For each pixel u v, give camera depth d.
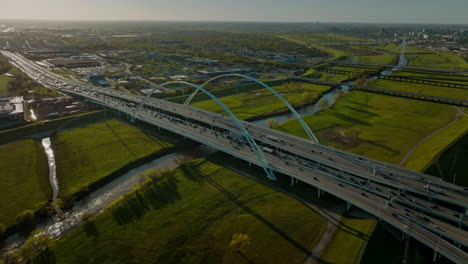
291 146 133.62
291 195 105.31
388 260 77.75
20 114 175.38
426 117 182.25
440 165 120.06
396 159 128.38
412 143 144.62
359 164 117.38
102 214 96.00
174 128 156.75
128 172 126.62
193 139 143.62
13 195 108.31
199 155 139.88
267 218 93.81
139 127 172.50
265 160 120.44
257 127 157.25
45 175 123.75
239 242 78.62
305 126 141.50
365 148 140.50
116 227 90.75
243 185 111.44
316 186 102.75
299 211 96.81
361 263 74.88
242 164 126.69
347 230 87.19
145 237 86.81
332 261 76.62
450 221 88.12
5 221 95.06
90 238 86.50
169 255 80.56
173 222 92.56
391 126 168.62
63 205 103.00
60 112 193.62
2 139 153.75
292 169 113.94
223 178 116.38
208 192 107.50
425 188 100.88
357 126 170.25
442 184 102.88
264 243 84.06
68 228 93.62
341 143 147.00
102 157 135.62
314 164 119.00
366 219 90.62
